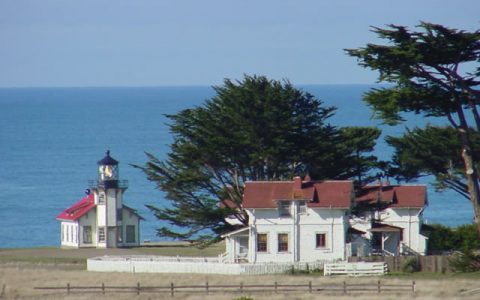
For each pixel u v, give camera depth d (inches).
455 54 6348.4
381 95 6456.7
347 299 5541.3
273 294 5782.5
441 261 6909.5
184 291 5935.0
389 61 6333.7
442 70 6496.1
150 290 6003.9
